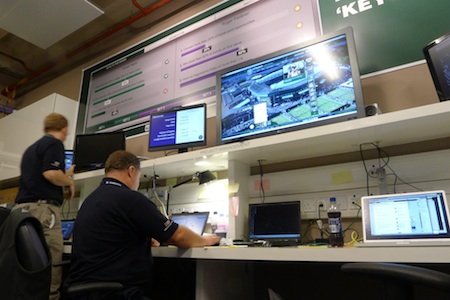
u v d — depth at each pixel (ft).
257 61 6.26
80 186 8.70
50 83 14.14
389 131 4.62
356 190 5.31
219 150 5.75
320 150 5.57
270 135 5.58
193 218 6.35
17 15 9.96
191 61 9.12
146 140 9.30
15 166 11.44
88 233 4.19
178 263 5.62
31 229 3.59
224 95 6.46
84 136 8.36
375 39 6.10
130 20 11.16
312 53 5.62
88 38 12.98
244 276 5.61
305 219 5.69
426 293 4.56
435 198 3.66
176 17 10.28
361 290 5.03
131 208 4.23
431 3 5.74
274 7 7.89
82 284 3.59
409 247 2.99
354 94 4.97
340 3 6.79
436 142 5.00
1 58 14.67
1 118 14.01
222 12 8.95
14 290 3.23
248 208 6.19
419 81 5.51
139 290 4.02
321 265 5.44
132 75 10.59
